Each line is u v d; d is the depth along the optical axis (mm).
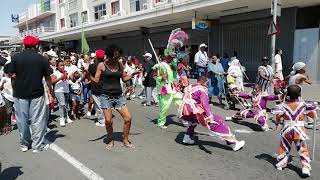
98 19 36125
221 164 5648
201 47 13258
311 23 16375
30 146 6863
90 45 38406
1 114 4930
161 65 8203
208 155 6133
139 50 29828
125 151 6445
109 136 6684
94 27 29641
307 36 16172
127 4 30406
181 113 6543
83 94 10938
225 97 11523
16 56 6203
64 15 44438
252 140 7113
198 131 7867
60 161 5945
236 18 19812
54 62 9023
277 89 11359
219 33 21172
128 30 30281
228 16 20312
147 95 12164
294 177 5070
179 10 19906
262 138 7262
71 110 9852
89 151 6496
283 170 5352
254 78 19031
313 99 11781
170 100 8250
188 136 6809
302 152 5098
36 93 6348
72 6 41688
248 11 18969
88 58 11961
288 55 17047
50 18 49531
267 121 8719
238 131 7906
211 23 21328
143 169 5457
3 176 5301
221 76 11523
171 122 9047
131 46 31016
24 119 6406
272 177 5070
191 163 5715
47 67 6445
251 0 15977
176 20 23531
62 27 46125
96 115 10070
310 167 5160
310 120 8289
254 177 5074
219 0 16969
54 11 47500
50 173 5379
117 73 6441
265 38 18344
